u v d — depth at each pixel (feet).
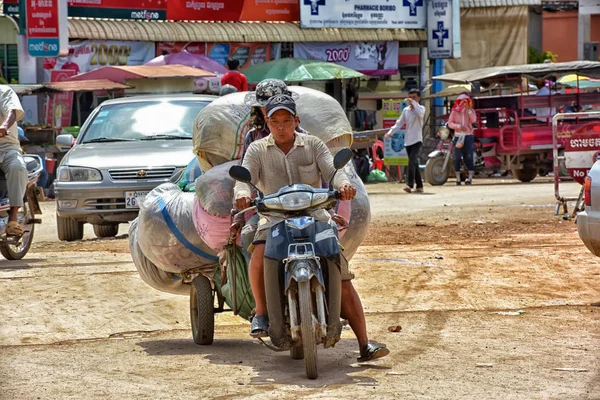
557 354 28.76
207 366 27.89
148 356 29.55
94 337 33.32
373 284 41.39
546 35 197.16
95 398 24.18
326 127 30.68
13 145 48.98
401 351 29.60
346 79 122.11
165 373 27.02
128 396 24.31
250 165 26.84
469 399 23.45
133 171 56.85
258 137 28.40
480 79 100.37
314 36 117.70
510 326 33.27
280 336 25.73
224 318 37.17
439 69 133.18
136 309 37.65
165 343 31.94
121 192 56.59
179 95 64.49
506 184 97.19
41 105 101.45
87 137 60.75
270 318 25.59
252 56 115.03
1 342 32.40
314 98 31.19
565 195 80.38
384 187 97.04
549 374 26.17
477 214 67.87
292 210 25.23
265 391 24.49
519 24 139.95
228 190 29.50
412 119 87.20
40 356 29.76
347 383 25.31
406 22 124.77
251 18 115.24
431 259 47.19
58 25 97.45
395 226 61.82
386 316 35.53
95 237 63.98
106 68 93.71
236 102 31.35
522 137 98.73
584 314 35.27
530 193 83.92
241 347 31.12
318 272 24.84
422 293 39.55
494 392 24.16
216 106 31.27
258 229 26.07
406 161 103.40
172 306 38.27
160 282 34.01
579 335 31.65
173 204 31.45
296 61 109.09
